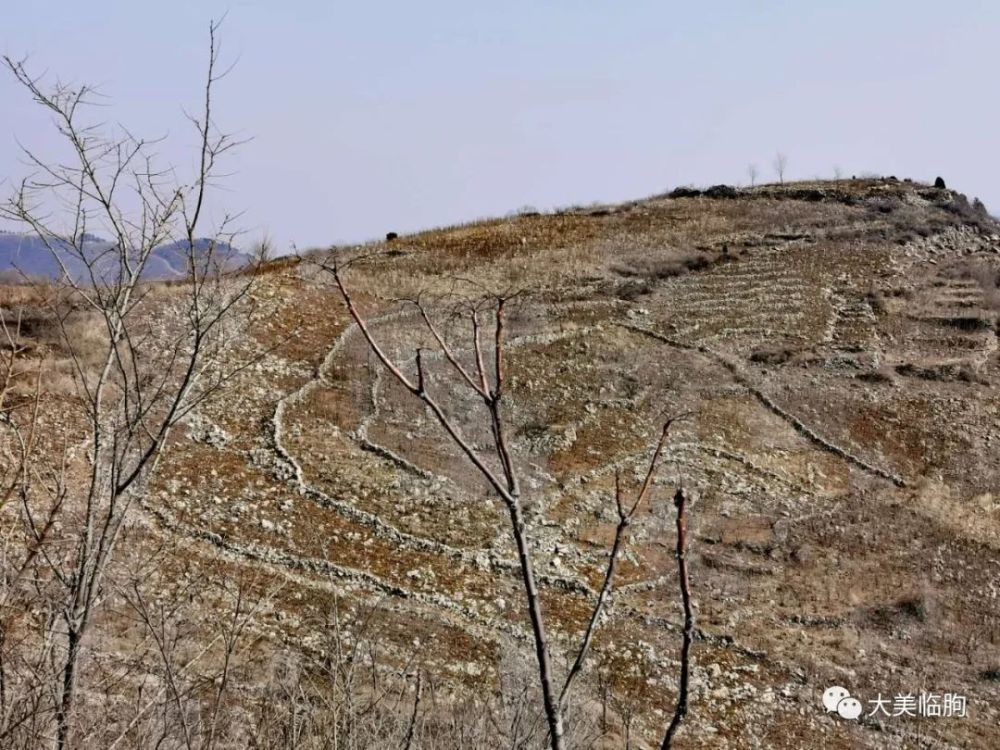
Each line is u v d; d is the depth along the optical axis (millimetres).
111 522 4855
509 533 19828
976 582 19781
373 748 5062
